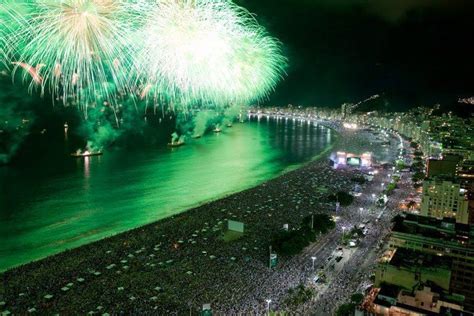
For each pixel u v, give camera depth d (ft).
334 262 578.25
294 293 488.44
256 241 653.30
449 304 410.72
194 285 504.02
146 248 618.44
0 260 630.33
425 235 548.31
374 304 414.41
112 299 466.70
